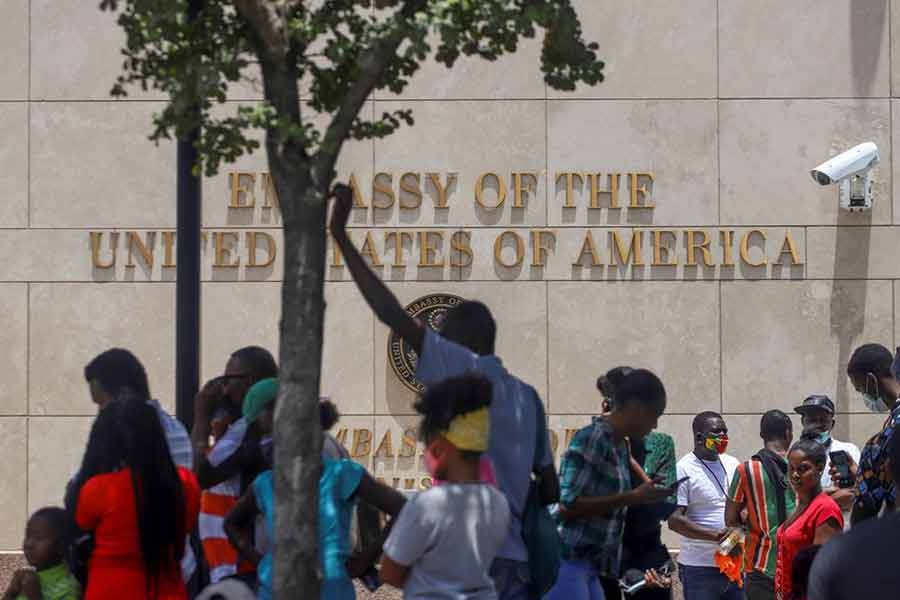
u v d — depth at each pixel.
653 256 16.30
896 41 16.47
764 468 11.98
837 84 16.44
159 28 6.61
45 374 16.16
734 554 11.95
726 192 16.38
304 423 6.36
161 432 7.85
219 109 16.19
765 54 16.47
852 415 16.22
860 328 16.28
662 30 16.48
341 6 7.05
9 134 16.28
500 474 7.48
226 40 6.81
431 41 16.38
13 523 16.02
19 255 16.22
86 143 16.28
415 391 16.06
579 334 16.25
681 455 16.19
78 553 8.06
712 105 16.42
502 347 16.25
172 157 16.31
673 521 12.48
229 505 8.58
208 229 16.22
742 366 16.25
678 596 15.84
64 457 16.09
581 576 9.04
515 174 16.34
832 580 4.62
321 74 7.07
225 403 8.97
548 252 16.31
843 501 11.10
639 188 16.34
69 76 16.33
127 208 16.27
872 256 16.31
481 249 16.28
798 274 16.31
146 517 7.68
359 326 16.14
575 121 16.39
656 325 16.28
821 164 16.25
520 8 6.92
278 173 6.50
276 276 16.22
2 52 16.33
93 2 16.34
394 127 7.14
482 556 6.56
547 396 16.20
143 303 16.19
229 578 8.05
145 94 16.31
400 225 16.30
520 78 16.41
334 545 7.57
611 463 9.05
